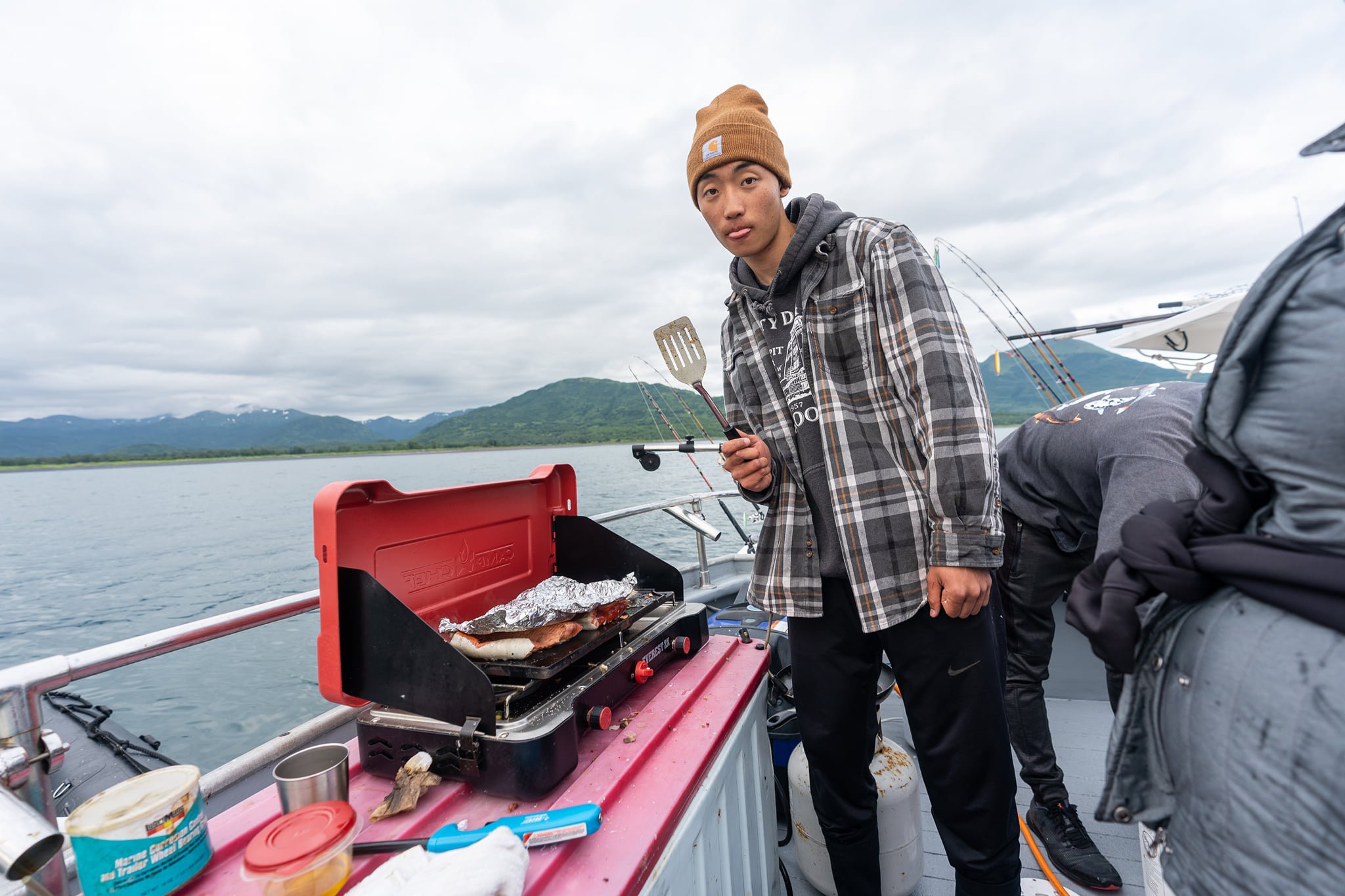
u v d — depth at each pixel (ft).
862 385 4.13
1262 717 1.68
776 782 5.84
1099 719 8.09
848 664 4.27
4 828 2.04
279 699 42.39
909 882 5.06
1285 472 1.65
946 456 3.57
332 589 3.29
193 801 2.56
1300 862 1.60
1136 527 2.09
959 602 3.60
